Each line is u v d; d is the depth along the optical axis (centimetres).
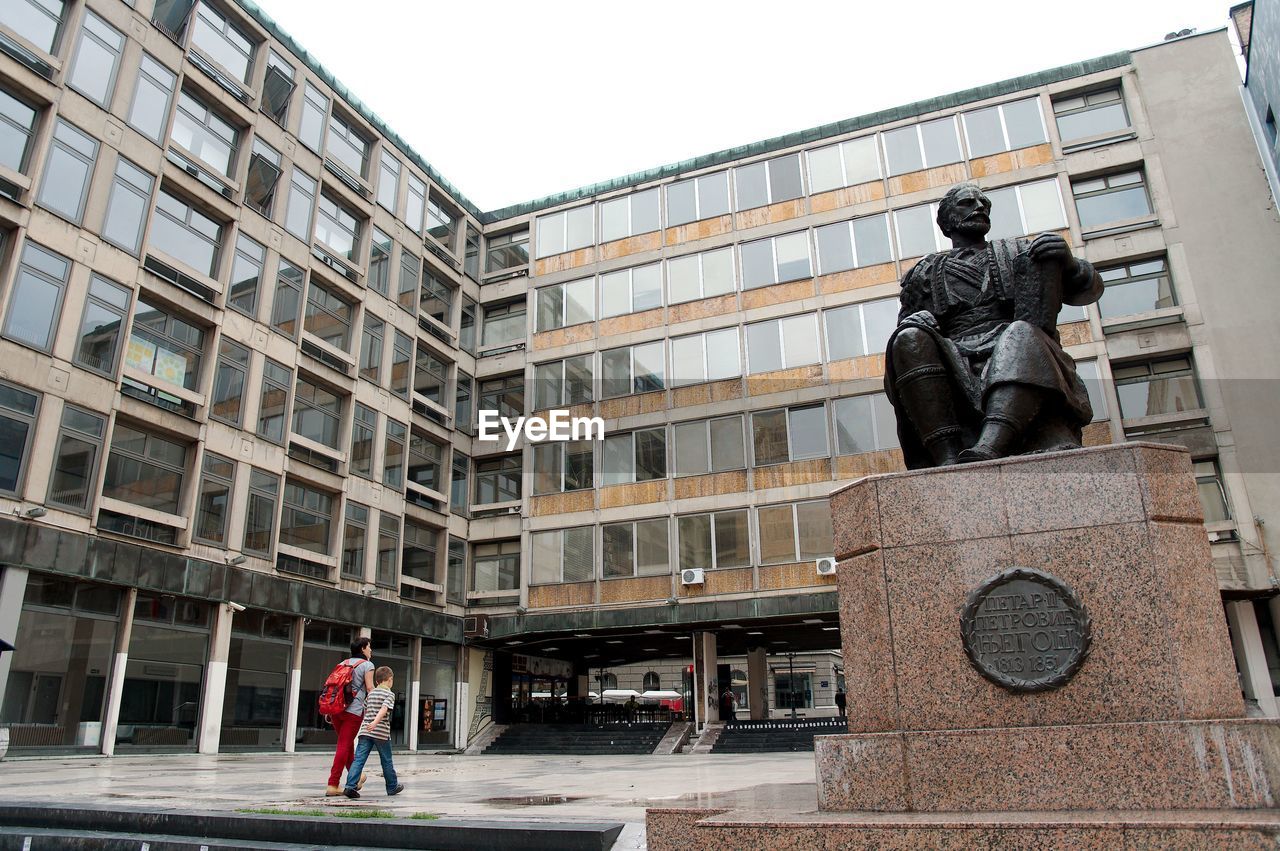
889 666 421
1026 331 476
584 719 2948
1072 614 389
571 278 2952
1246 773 338
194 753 1861
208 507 1981
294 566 2209
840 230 2602
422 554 2709
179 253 2011
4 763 1420
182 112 2061
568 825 461
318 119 2475
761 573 2377
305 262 2353
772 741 2155
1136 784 350
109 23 1888
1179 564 385
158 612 1852
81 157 1795
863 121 2675
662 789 856
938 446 481
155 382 1902
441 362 2930
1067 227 2378
